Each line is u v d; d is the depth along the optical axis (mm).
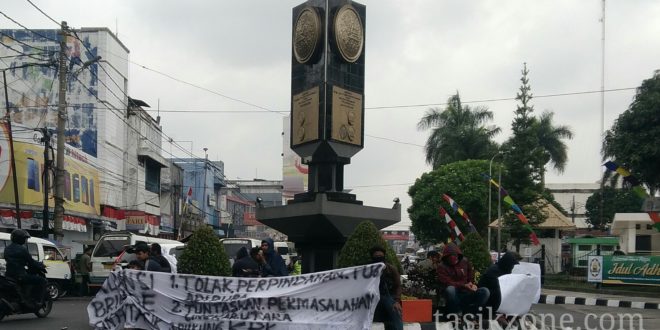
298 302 8922
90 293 22797
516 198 33750
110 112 38125
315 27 13383
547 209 40469
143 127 45250
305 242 13484
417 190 44656
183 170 56625
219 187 67938
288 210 13031
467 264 10891
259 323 8945
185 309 9188
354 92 13766
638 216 34906
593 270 25250
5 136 27281
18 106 36688
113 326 9312
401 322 8984
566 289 27266
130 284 9297
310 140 13398
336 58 13508
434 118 47031
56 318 14078
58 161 23469
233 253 22828
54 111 36875
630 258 24562
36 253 19859
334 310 8797
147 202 44438
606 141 27547
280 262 11820
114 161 38750
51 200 28734
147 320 9227
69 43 37281
